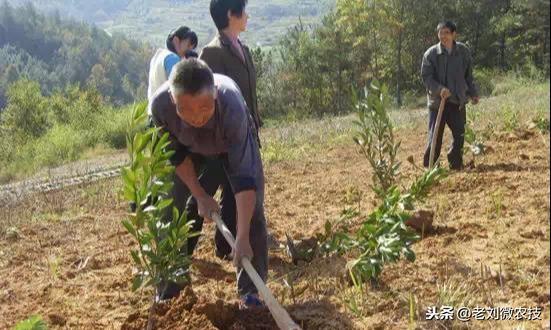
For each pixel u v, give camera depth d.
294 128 14.12
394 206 4.52
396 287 4.45
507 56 40.66
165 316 3.92
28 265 5.63
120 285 4.98
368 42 42.44
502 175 7.29
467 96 8.05
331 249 4.71
